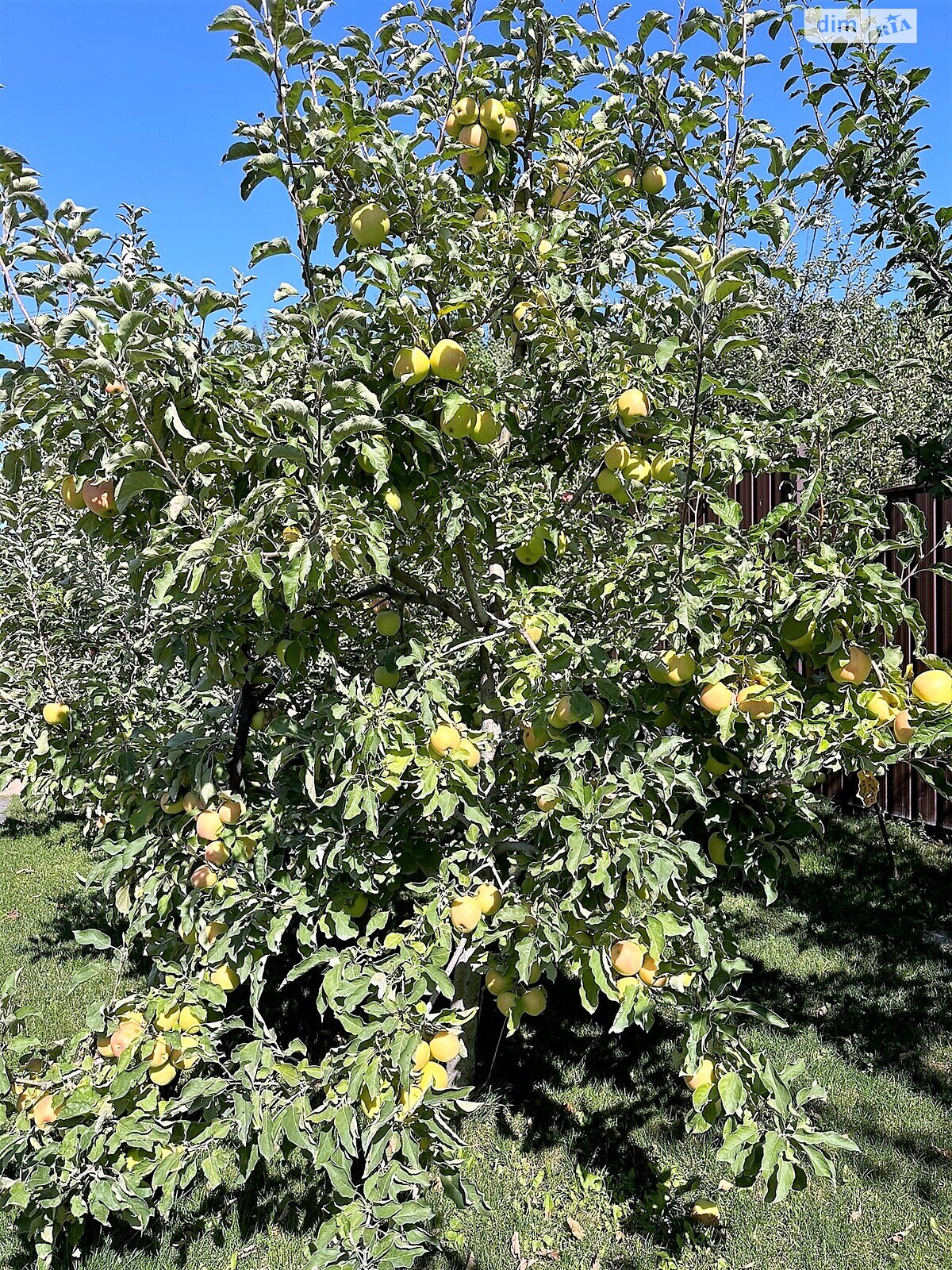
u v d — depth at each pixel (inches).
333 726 89.0
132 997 98.9
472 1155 129.1
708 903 107.0
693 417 76.3
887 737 82.2
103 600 158.6
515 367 117.4
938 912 201.9
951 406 173.3
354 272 103.7
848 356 281.3
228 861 103.0
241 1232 115.7
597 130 103.9
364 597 109.9
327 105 92.7
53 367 82.0
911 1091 139.9
